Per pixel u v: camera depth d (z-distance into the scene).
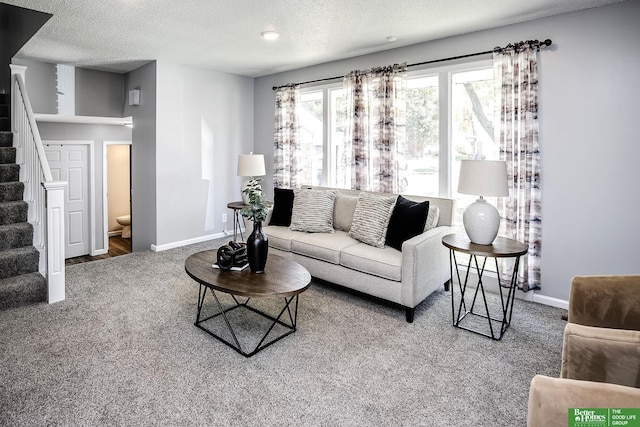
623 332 1.50
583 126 3.05
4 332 2.64
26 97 3.99
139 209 5.28
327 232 3.88
